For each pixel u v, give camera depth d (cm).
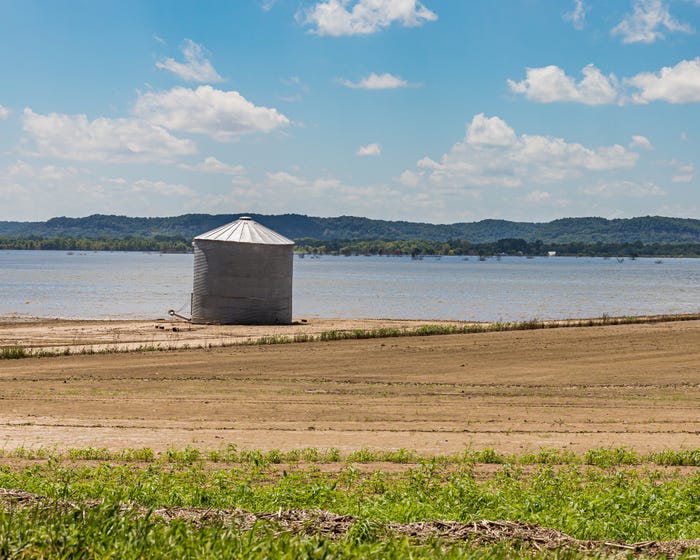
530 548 866
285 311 5469
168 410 2403
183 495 1195
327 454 1722
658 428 2156
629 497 1227
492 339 4350
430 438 1970
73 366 3441
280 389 2862
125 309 7256
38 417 2234
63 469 1470
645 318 5453
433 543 773
